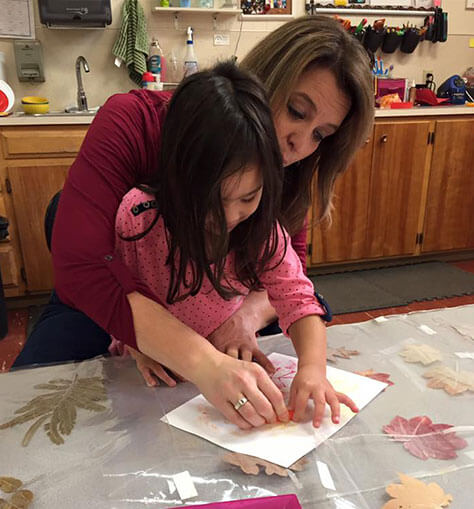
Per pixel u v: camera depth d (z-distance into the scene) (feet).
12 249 7.86
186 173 1.99
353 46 2.68
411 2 10.53
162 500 1.60
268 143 2.03
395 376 2.33
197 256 2.20
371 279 9.43
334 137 3.11
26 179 7.63
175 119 2.02
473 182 9.97
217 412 2.11
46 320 3.64
